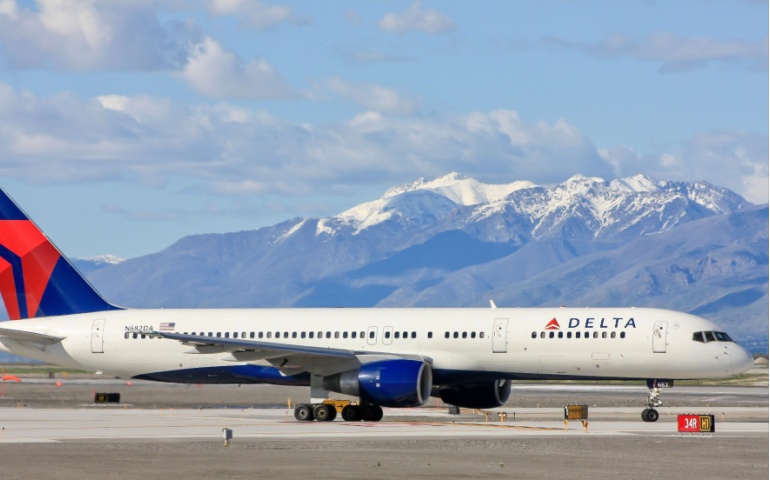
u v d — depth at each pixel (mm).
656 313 137875
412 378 133250
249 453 95062
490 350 140625
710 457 92500
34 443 105375
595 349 137000
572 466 85938
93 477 78438
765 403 185375
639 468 84938
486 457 92125
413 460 89688
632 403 184250
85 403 180500
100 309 159250
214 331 152125
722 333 137000
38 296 160375
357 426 128375
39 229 160500
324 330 147375
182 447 100688
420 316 145125
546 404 181750
